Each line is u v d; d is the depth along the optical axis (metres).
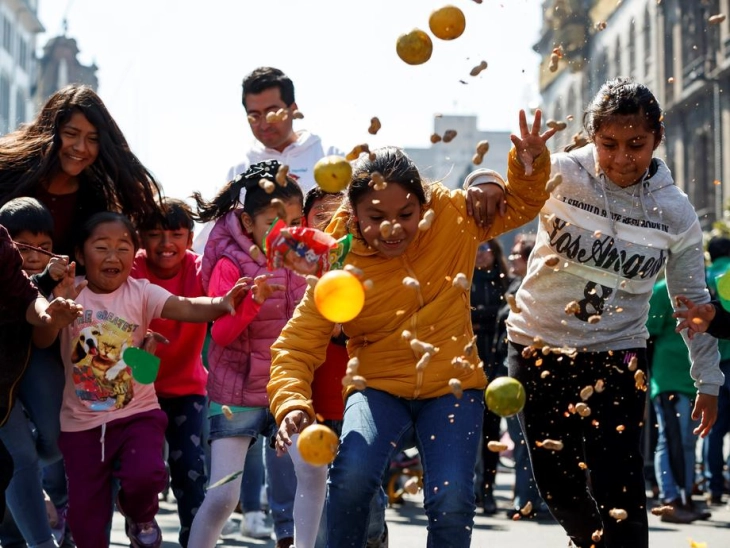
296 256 4.69
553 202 5.62
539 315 5.73
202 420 6.74
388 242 4.84
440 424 4.93
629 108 5.33
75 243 6.24
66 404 6.09
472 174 5.20
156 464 5.91
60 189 6.57
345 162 4.43
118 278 6.11
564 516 5.95
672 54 43.84
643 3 45.22
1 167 6.38
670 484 9.84
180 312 6.05
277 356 5.12
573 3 28.67
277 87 8.10
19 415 6.24
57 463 7.04
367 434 4.90
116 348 6.06
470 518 4.81
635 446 5.63
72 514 5.98
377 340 5.08
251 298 5.88
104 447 6.02
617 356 5.66
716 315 5.44
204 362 8.88
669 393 9.88
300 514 5.95
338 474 4.85
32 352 6.20
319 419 5.08
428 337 5.02
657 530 9.27
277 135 8.15
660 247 5.61
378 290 5.01
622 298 5.66
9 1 78.56
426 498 4.87
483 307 10.45
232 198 6.38
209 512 6.00
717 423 10.87
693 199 43.31
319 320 5.13
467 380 5.05
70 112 6.38
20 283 5.61
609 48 48.62
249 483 8.65
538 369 5.75
